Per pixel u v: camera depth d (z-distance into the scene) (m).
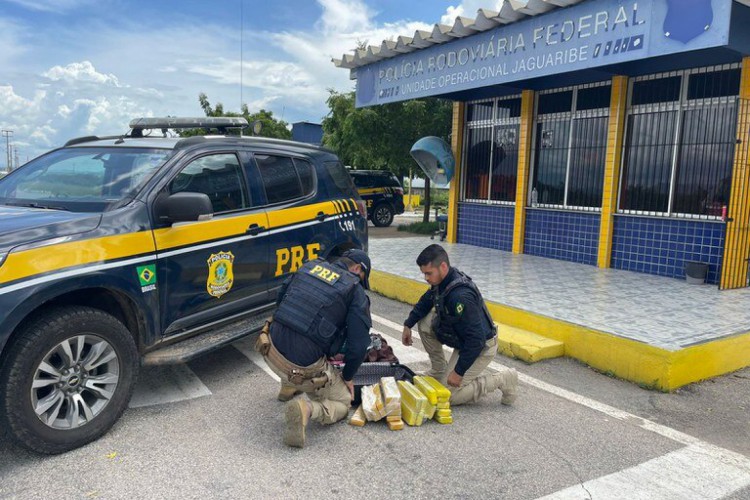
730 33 6.28
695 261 7.75
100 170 4.26
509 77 8.00
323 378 3.64
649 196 8.37
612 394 4.59
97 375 3.50
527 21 7.68
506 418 4.06
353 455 3.45
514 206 10.45
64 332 3.22
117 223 3.63
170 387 4.43
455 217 11.76
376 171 19.00
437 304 3.96
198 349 4.07
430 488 3.11
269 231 4.82
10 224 3.33
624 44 6.53
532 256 10.04
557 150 9.75
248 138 5.03
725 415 4.23
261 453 3.44
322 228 5.45
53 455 3.32
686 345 4.84
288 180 5.27
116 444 3.49
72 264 3.30
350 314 3.62
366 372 4.27
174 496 2.96
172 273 3.95
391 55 10.17
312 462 3.35
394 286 7.79
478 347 3.84
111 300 3.78
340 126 17.44
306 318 3.54
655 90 8.21
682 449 3.65
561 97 9.64
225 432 3.69
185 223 4.07
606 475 3.30
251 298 4.70
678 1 5.96
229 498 2.96
